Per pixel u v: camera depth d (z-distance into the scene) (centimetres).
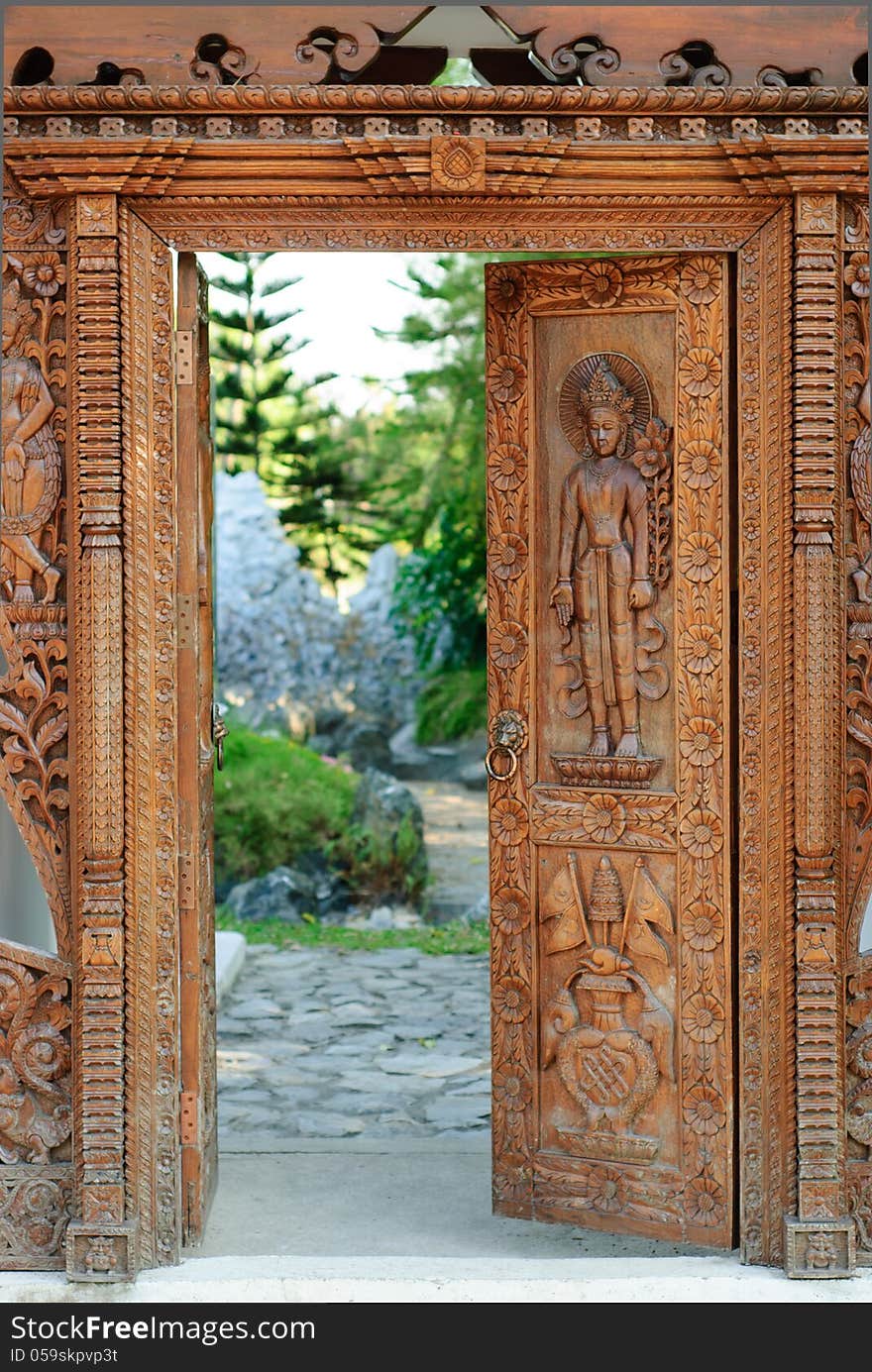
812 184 362
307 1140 488
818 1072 374
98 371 366
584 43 391
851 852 382
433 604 1272
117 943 371
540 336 408
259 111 361
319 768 985
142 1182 377
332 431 1241
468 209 369
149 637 374
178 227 370
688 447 388
